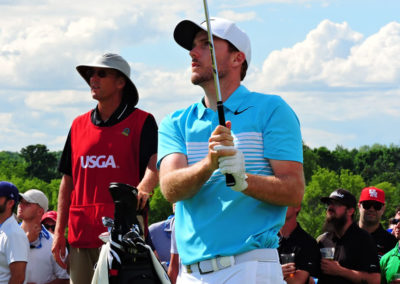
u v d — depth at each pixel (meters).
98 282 4.22
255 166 3.91
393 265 8.10
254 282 3.81
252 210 3.87
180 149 4.15
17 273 7.13
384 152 169.88
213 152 3.54
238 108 4.01
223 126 3.56
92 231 5.80
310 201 99.50
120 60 5.96
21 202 8.27
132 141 5.87
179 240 4.08
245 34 4.11
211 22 4.08
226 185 3.69
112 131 5.88
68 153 6.16
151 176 5.73
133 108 5.98
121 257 4.18
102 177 5.83
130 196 4.25
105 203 5.81
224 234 3.87
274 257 3.91
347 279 7.36
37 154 153.75
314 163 119.94
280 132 3.92
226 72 4.06
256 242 3.83
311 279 7.20
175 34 4.15
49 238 8.46
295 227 7.35
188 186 3.81
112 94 5.94
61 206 6.20
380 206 9.05
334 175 103.56
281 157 3.89
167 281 4.27
